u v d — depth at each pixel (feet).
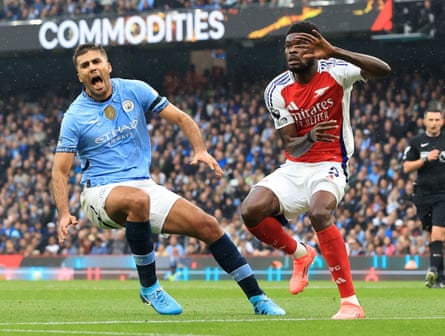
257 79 98.53
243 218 25.88
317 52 23.93
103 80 24.86
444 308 28.58
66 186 24.58
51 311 27.40
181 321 22.21
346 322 21.58
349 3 82.23
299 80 25.18
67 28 89.45
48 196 90.12
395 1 84.43
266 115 91.97
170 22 86.69
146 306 30.27
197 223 24.35
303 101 25.16
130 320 23.04
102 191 24.79
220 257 24.50
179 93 100.89
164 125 92.38
